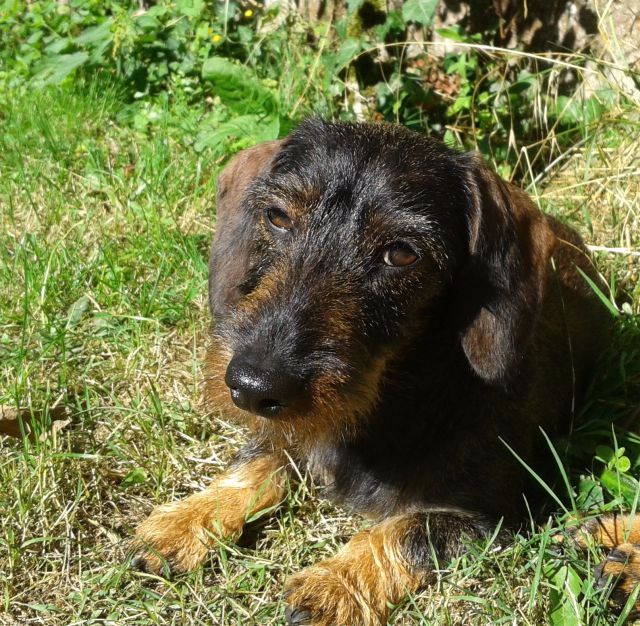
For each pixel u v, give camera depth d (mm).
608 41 1139
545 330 932
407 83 1227
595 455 925
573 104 1211
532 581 844
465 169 872
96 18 1414
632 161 1142
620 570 841
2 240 1095
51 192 1150
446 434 880
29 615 839
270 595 852
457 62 1219
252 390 803
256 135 1189
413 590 853
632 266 1070
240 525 884
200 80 1300
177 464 928
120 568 854
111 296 1040
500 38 1268
